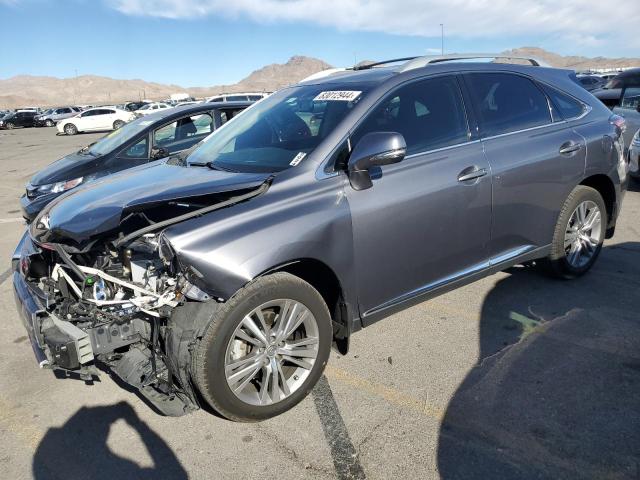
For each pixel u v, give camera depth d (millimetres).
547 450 2602
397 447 2689
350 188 3062
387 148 2902
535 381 3174
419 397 3098
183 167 3699
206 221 2688
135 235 2713
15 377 3545
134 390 3312
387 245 3193
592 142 4305
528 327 3840
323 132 3254
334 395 3166
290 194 2926
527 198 3916
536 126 4055
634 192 7988
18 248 3652
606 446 2604
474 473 2488
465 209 3525
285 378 3020
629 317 3900
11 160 17938
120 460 2717
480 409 2947
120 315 2770
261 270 2666
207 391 2666
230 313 2639
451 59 3840
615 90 10258
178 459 2699
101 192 3406
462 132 3629
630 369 3242
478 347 3613
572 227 4414
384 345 3721
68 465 2703
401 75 3529
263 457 2678
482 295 4422
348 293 3090
